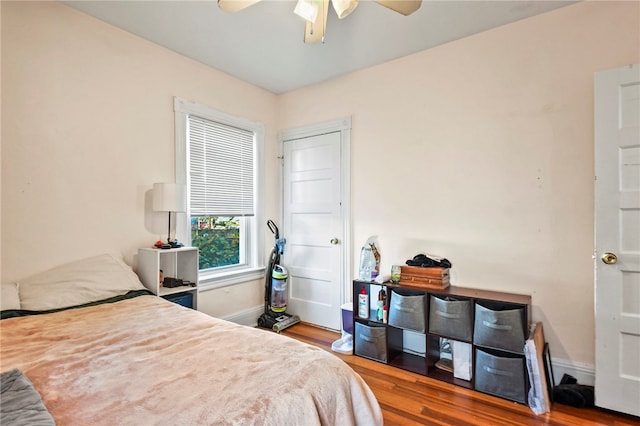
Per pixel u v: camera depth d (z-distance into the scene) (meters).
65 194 2.15
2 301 1.76
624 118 1.90
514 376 2.06
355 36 2.55
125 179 2.46
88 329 1.53
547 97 2.27
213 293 3.09
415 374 2.44
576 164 2.18
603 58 2.09
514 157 2.39
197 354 1.24
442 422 1.85
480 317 2.19
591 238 2.13
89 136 2.27
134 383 1.02
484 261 2.50
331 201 3.36
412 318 2.46
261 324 3.47
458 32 2.51
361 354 2.74
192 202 2.94
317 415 1.00
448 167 2.67
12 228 1.93
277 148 3.78
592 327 2.12
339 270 3.30
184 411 0.88
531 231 2.33
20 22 1.97
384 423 1.85
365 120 3.13
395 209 2.95
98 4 2.15
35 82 2.03
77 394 0.96
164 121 2.71
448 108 2.67
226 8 1.64
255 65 3.04
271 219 3.74
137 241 2.53
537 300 2.30
